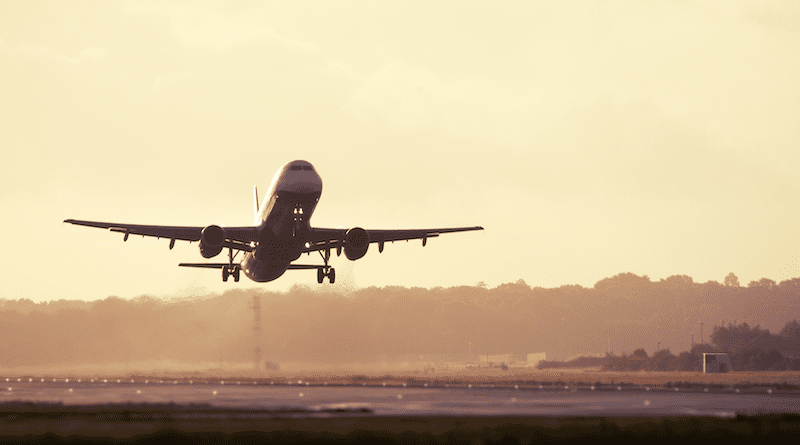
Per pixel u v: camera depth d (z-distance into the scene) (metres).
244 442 97.31
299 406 149.25
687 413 138.75
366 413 135.38
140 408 143.38
